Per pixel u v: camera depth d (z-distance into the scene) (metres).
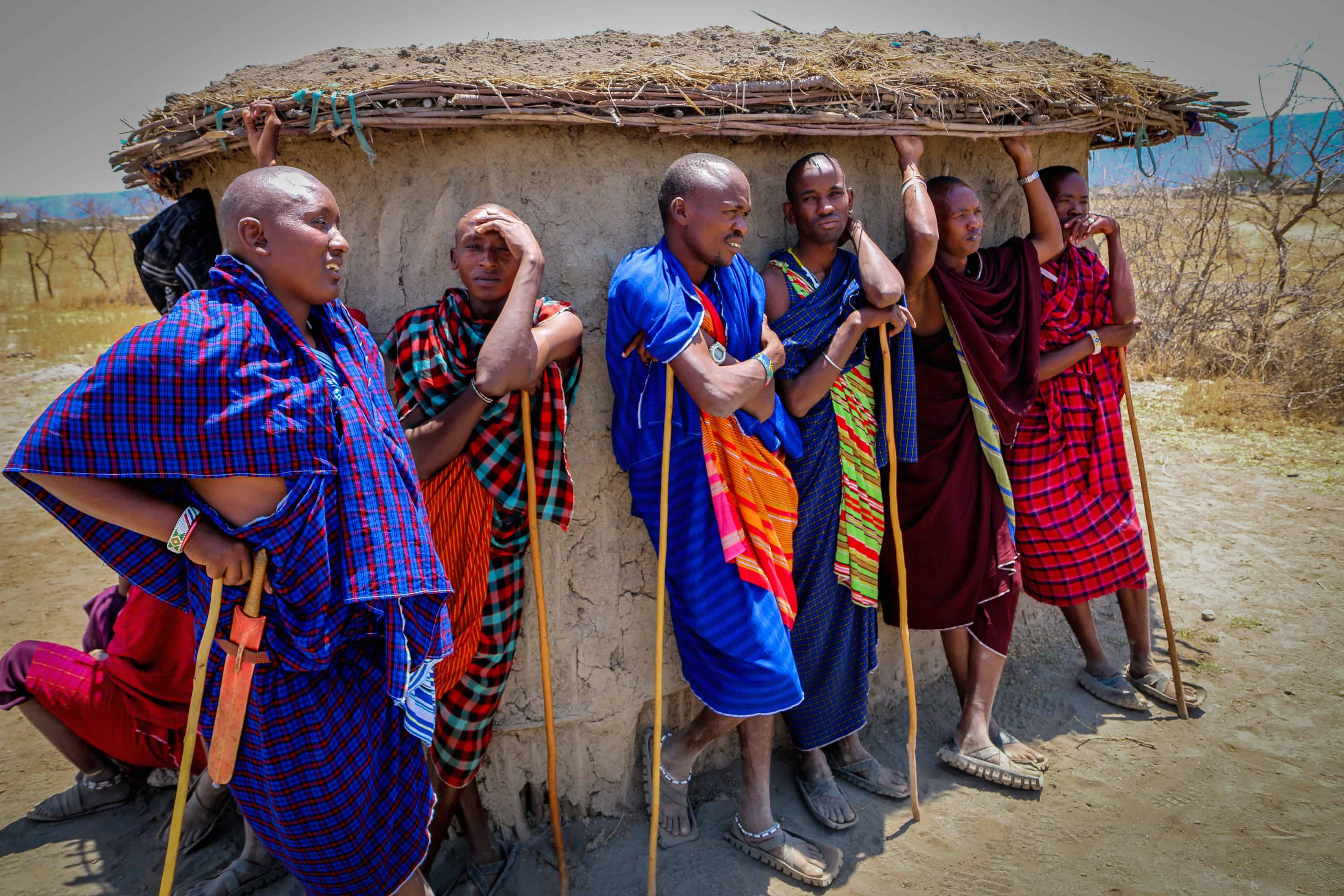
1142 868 2.97
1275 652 4.31
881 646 3.76
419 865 2.33
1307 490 6.29
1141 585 3.87
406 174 2.88
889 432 3.08
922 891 2.89
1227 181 9.52
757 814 3.00
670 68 2.92
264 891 2.88
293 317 2.09
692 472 2.77
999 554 3.40
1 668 3.13
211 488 1.97
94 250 23.94
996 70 3.57
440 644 2.26
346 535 2.02
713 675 2.83
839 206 2.91
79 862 3.03
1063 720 3.83
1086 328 3.73
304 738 2.07
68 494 1.83
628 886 2.91
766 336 2.77
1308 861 2.98
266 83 3.13
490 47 3.44
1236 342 9.21
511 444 2.63
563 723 3.08
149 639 3.04
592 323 2.98
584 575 3.06
